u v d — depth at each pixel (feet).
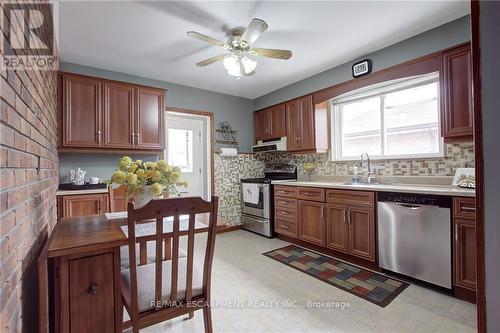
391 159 10.18
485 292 1.98
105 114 10.11
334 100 12.45
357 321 5.87
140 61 10.34
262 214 13.23
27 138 3.49
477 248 2.02
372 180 10.44
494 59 1.92
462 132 7.22
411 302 6.59
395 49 9.18
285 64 11.00
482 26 1.98
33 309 3.80
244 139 15.69
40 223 4.50
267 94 15.14
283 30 8.25
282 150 13.60
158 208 4.00
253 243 11.93
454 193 6.63
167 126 14.42
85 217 5.67
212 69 11.30
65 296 3.47
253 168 15.79
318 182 11.94
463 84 7.22
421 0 6.81
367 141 11.32
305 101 12.41
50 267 3.99
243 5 6.91
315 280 7.96
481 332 2.00
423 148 9.50
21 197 3.09
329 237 10.04
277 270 8.75
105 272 3.74
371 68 9.86
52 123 7.23
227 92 14.80
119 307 3.83
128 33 8.18
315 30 8.25
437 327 5.58
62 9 6.86
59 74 9.25
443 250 6.88
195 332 5.57
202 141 15.48
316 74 12.15
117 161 11.28
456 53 7.37
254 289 7.42
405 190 7.64
